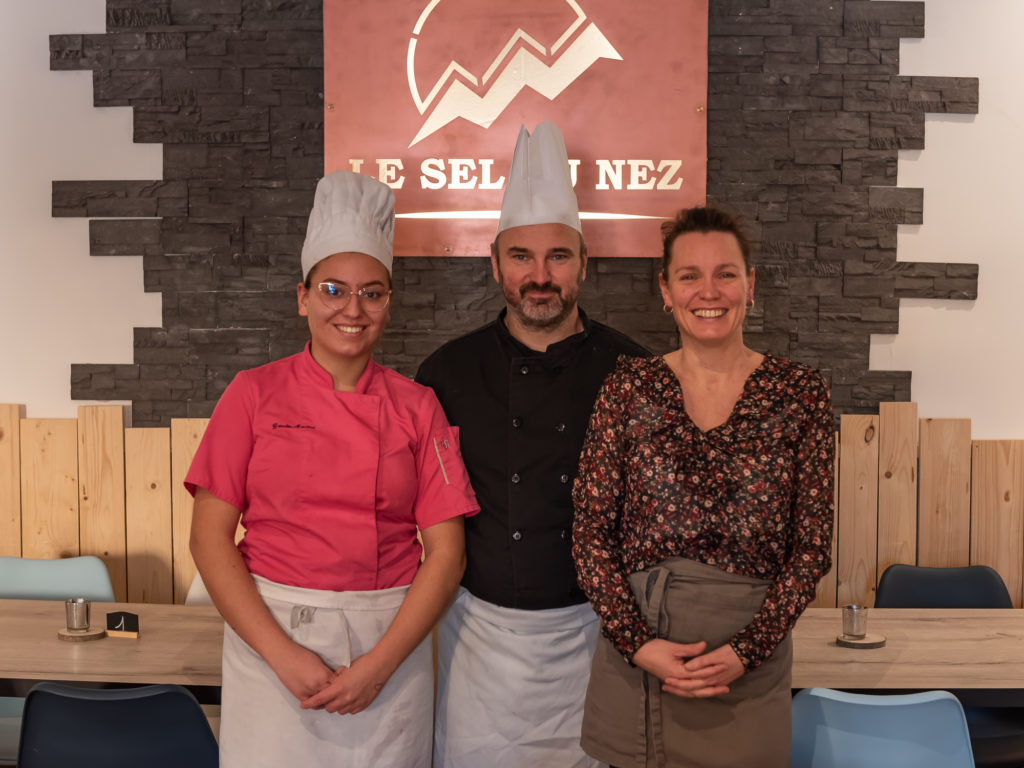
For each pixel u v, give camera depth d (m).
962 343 2.97
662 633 1.55
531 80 2.87
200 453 1.71
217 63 2.93
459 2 2.86
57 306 3.00
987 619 2.44
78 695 1.74
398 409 1.80
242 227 2.95
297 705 1.64
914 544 2.93
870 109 2.92
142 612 2.46
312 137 2.93
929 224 2.95
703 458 1.57
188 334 2.97
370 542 1.70
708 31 2.89
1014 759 2.32
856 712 1.68
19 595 2.74
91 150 2.96
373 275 1.77
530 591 1.87
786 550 1.57
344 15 2.87
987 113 2.93
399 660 1.66
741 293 1.63
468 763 1.91
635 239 2.90
